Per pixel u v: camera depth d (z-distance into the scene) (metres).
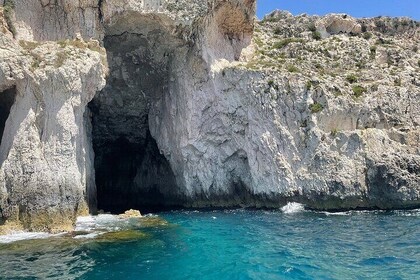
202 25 35.28
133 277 14.91
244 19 37.72
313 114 32.50
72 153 24.67
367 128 33.16
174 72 36.81
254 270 15.64
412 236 21.64
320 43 41.25
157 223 24.45
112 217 26.53
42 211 22.75
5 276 15.00
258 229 23.84
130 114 39.97
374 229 23.62
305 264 16.52
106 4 31.56
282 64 36.94
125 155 42.88
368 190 31.02
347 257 17.66
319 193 31.02
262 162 32.66
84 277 14.91
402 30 44.62
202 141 34.91
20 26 28.02
